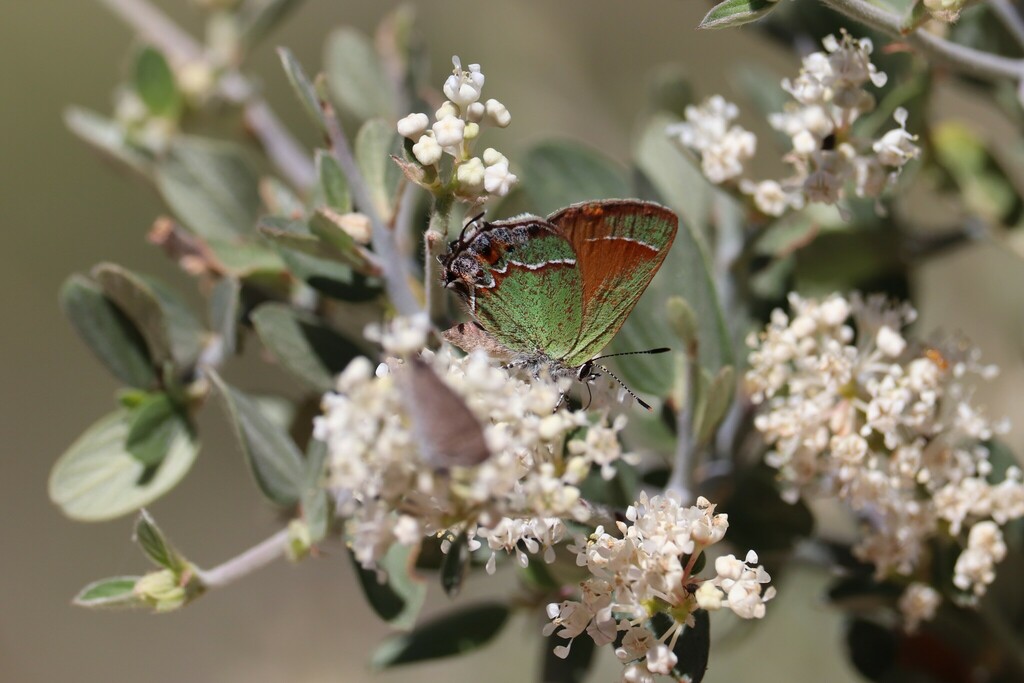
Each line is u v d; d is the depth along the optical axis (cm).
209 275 30
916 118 30
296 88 28
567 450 28
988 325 37
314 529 28
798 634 37
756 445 30
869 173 28
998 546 28
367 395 26
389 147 29
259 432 29
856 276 31
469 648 30
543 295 29
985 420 29
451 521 26
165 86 33
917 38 28
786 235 30
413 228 30
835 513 33
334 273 29
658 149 31
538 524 27
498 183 27
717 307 29
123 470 29
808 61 28
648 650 27
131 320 29
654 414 30
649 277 29
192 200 31
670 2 44
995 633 30
